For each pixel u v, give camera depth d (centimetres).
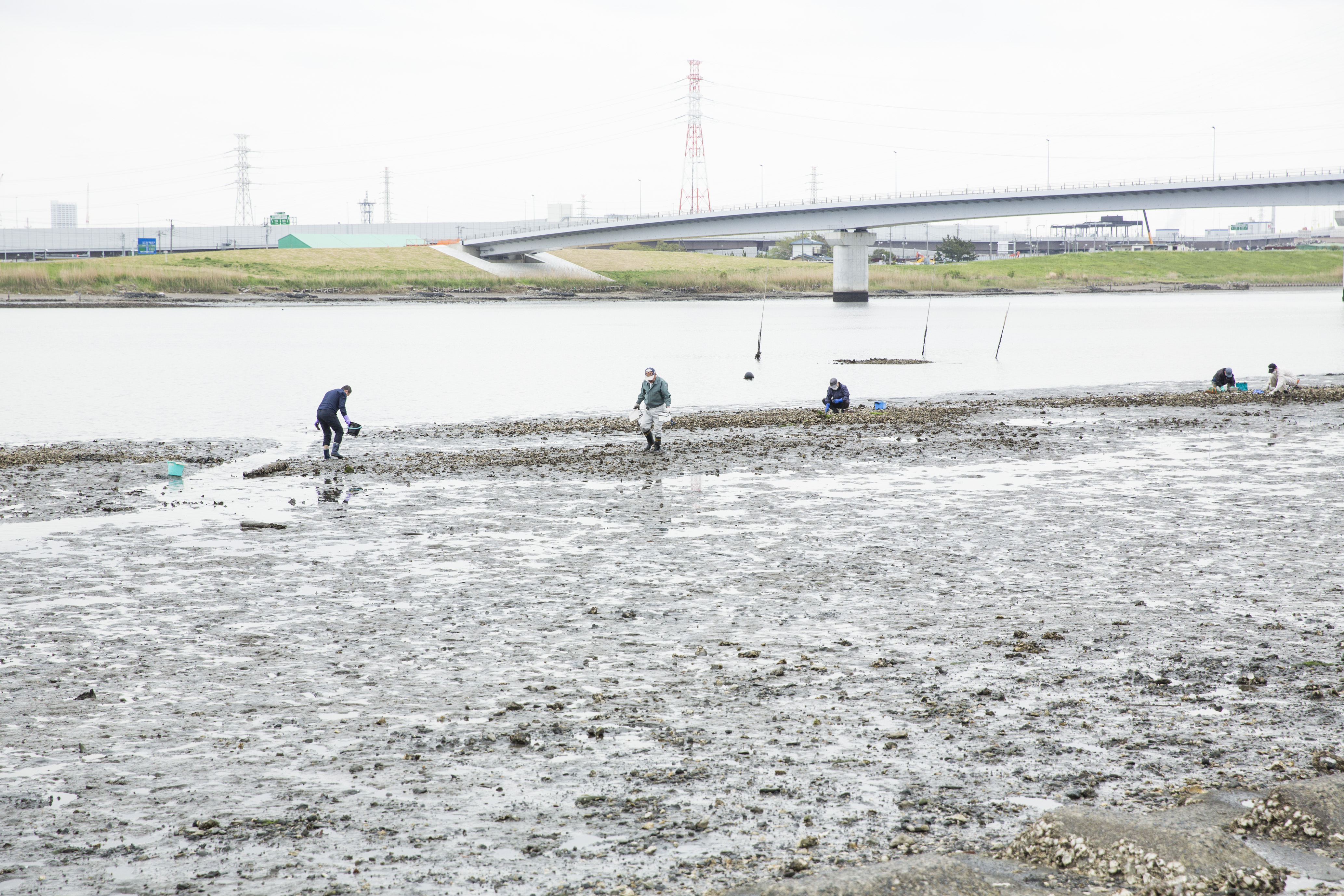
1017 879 696
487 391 4856
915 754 918
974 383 5172
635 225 17138
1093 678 1111
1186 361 6406
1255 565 1595
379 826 791
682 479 2441
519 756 920
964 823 788
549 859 739
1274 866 696
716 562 1650
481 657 1196
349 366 6206
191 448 3045
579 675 1134
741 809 816
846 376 5538
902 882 664
